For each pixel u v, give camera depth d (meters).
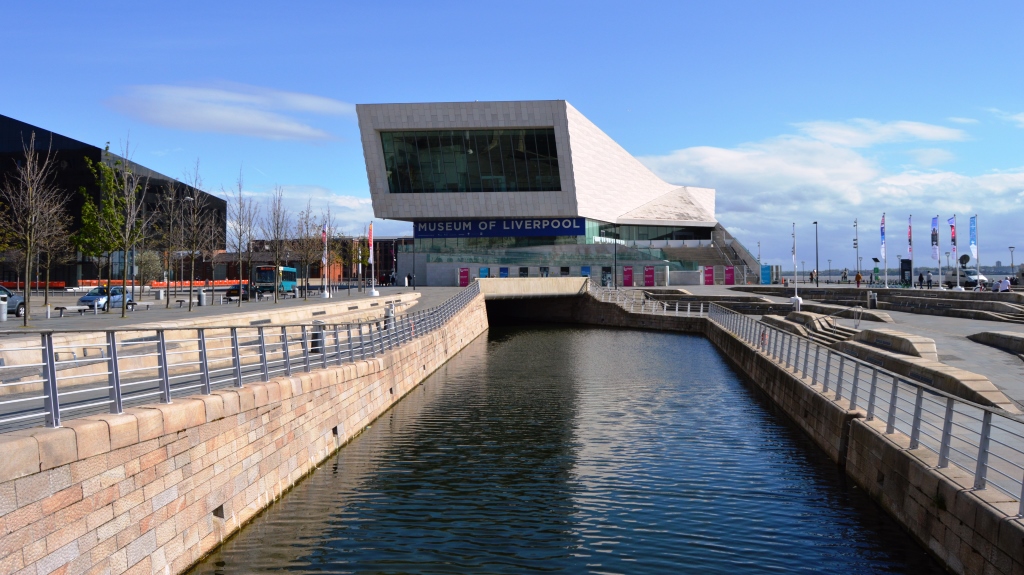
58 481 9.01
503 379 35.69
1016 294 48.34
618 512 16.05
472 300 57.53
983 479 10.89
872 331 31.03
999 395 18.23
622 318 70.94
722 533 14.66
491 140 83.75
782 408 26.86
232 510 13.91
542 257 86.19
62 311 42.19
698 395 30.91
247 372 20.09
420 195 86.00
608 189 99.19
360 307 49.75
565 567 13.19
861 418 17.39
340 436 21.36
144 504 10.77
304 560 13.24
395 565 13.22
